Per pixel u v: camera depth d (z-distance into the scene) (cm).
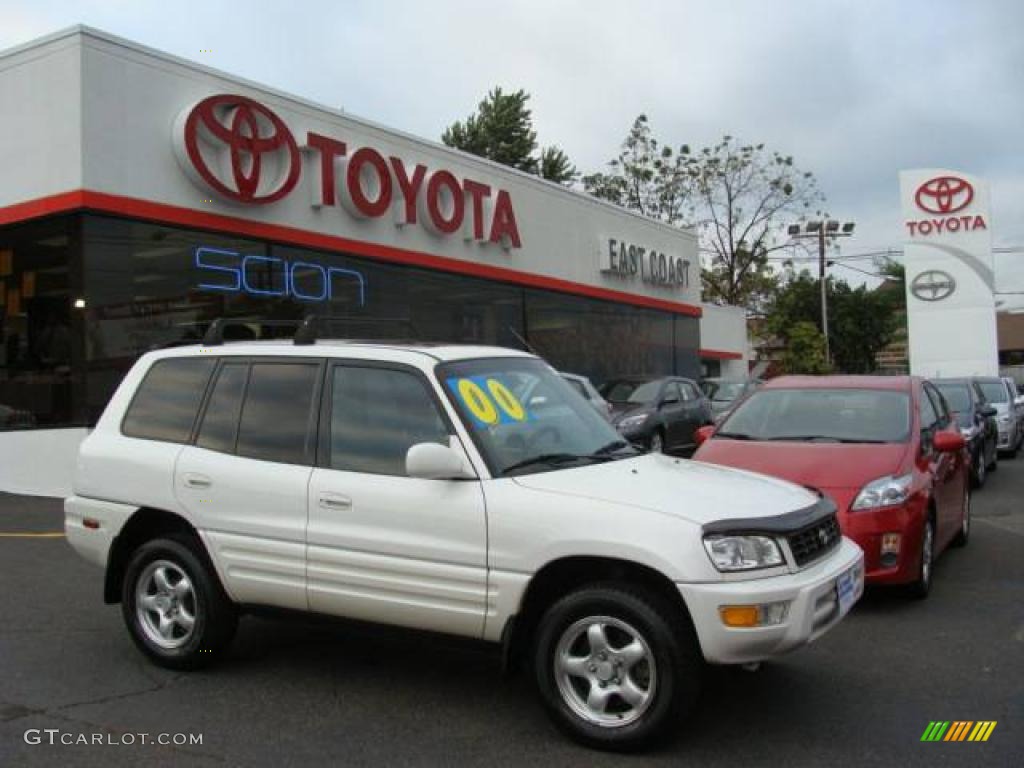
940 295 3156
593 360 2339
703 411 1834
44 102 1191
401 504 462
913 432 751
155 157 1246
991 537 957
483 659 559
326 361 517
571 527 424
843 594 448
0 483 1257
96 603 689
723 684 511
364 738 441
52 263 1197
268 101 1410
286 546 493
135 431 564
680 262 2823
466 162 1850
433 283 1758
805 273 4756
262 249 1402
